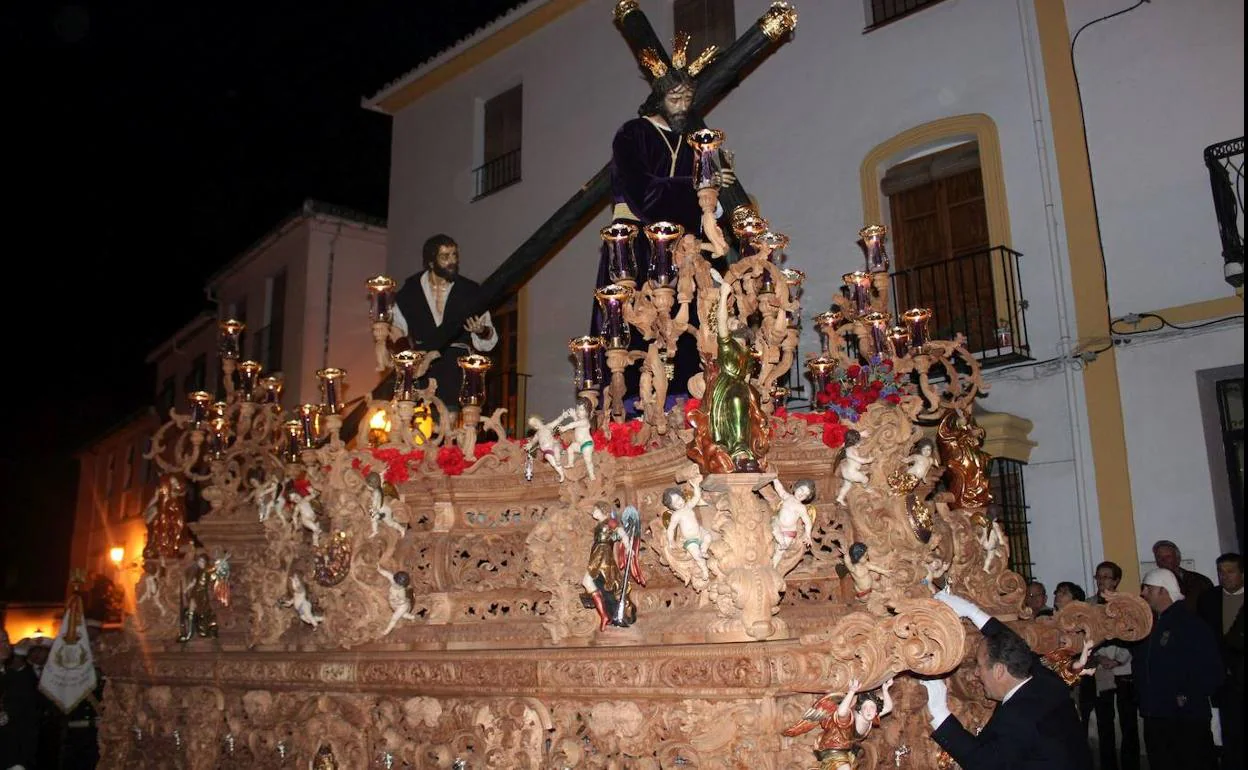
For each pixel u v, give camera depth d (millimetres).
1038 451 11148
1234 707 7074
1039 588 9664
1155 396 10484
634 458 5246
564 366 15320
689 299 5215
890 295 12664
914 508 5098
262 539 7004
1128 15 11188
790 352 5332
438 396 7500
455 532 5820
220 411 7473
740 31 14281
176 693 6980
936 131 12344
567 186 15992
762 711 4250
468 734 5262
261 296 20688
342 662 5812
